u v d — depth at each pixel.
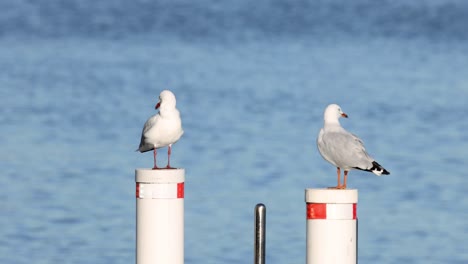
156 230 12.39
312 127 45.97
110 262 24.33
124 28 86.88
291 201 30.91
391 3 97.69
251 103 51.69
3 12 92.56
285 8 97.38
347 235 11.61
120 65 65.31
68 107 49.88
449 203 31.44
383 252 25.80
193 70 63.31
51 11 93.56
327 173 36.09
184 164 37.69
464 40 79.50
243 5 98.81
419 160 38.94
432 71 62.16
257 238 11.72
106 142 41.62
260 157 39.00
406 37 82.25
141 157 38.34
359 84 57.38
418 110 49.28
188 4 98.50
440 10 94.44
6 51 72.56
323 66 65.25
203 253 24.77
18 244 25.95
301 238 26.17
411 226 28.39
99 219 28.59
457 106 50.06
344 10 96.06
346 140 13.73
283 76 60.75
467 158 39.09
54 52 71.94
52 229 27.48
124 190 32.50
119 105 51.06
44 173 35.06
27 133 43.16
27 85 56.53
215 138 43.03
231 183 33.94
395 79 59.09
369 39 81.25
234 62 67.44
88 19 90.50
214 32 85.12
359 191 33.31
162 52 72.56
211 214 28.81
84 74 60.91
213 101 52.47
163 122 14.30
